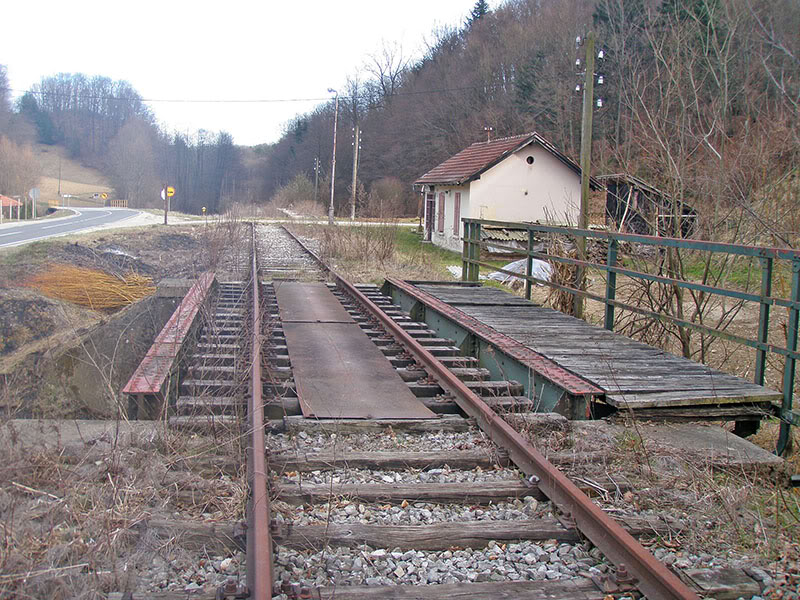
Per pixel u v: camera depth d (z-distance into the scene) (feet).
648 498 14.94
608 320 29.30
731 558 12.70
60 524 12.13
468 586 11.14
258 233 112.78
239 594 10.46
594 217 76.07
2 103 305.73
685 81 36.04
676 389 20.29
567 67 142.31
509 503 14.88
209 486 14.42
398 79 289.74
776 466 16.84
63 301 50.88
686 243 23.29
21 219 192.75
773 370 29.86
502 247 42.52
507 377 25.14
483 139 184.65
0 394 16.55
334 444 17.08
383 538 12.75
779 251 19.42
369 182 257.96
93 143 414.00
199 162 390.01
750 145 32.99
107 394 20.33
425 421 19.33
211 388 21.94
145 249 86.94
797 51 40.47
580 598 10.97
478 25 236.84
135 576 11.23
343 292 46.65
